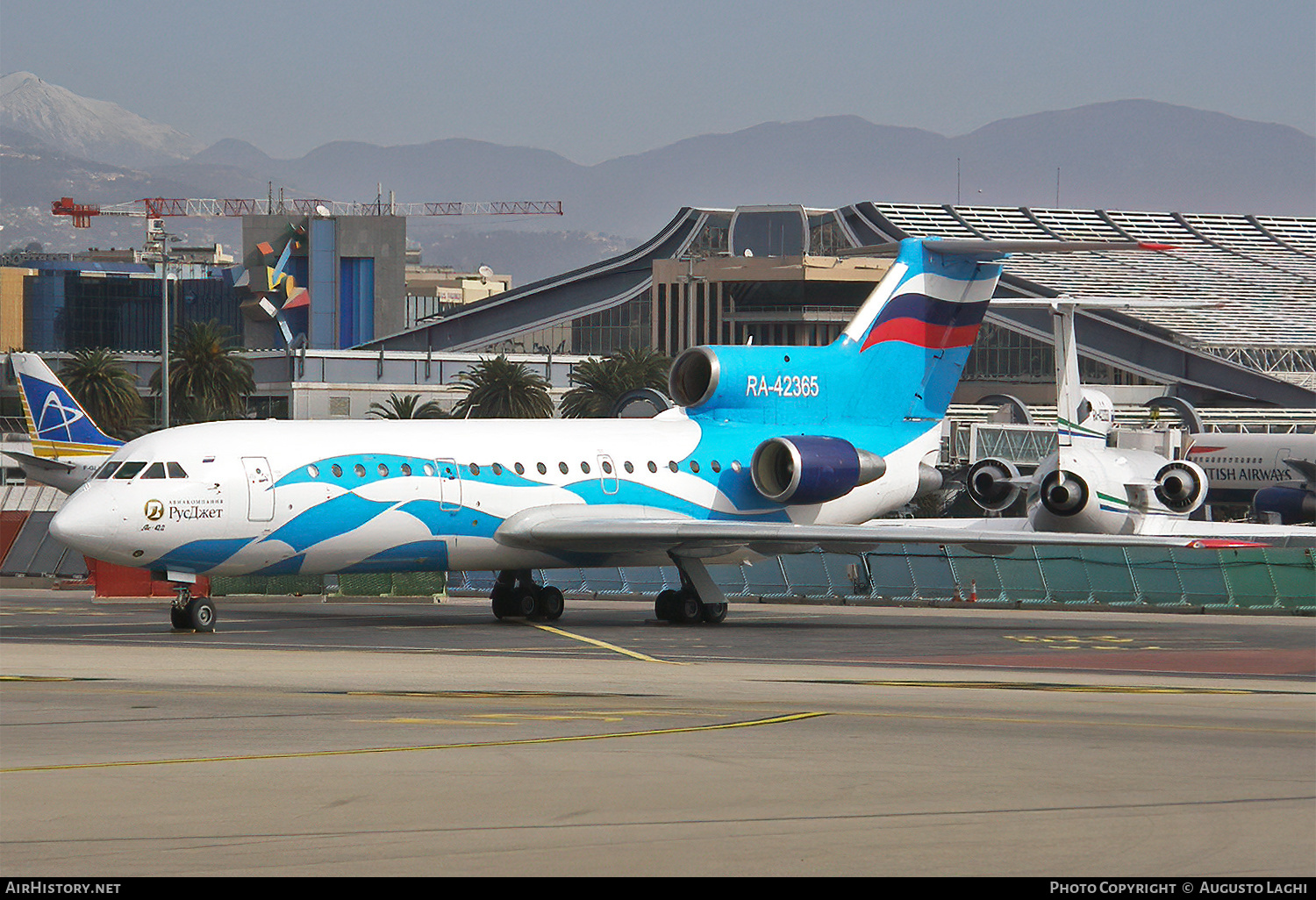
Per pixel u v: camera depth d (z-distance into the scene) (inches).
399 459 4542.3
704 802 1712.6
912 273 5408.5
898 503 5423.2
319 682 2987.2
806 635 4436.5
